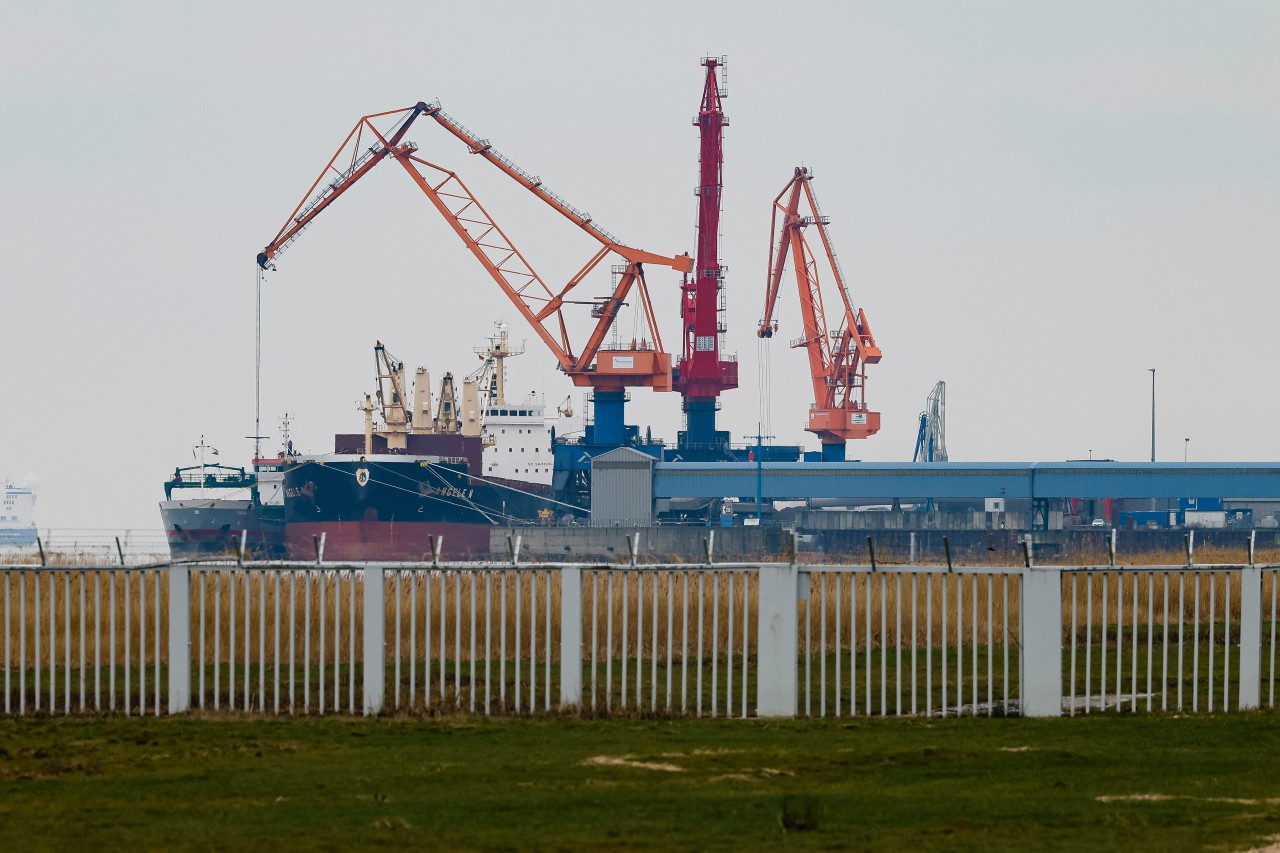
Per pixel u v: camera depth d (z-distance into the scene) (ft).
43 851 207.21
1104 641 345.92
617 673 411.75
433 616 446.60
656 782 261.44
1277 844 210.18
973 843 211.61
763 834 218.18
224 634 431.43
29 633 427.33
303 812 235.40
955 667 439.63
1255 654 350.43
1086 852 205.46
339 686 354.74
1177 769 274.16
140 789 255.50
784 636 339.36
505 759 284.61
